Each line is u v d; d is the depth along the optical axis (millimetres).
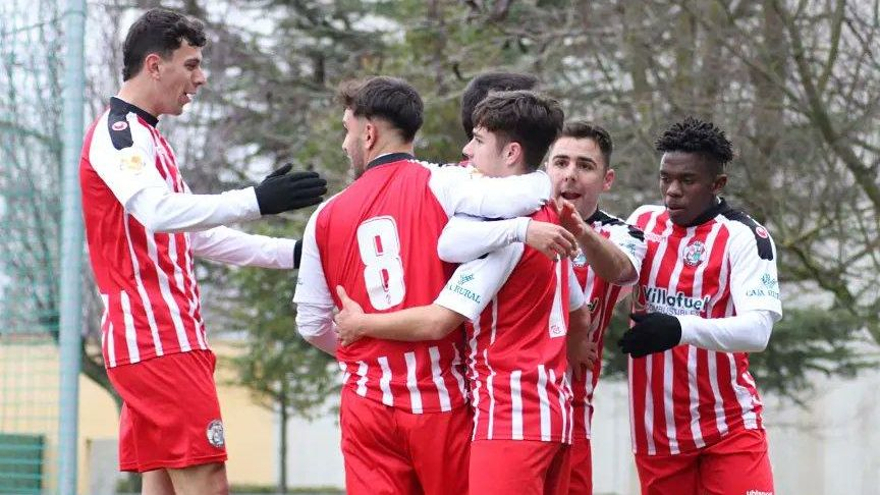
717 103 24359
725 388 11914
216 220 10133
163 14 10945
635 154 25516
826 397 37375
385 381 9781
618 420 50156
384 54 34562
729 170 24375
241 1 37281
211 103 36469
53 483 15914
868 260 27672
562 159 11359
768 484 11953
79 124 14977
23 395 16328
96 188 10773
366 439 9883
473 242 9414
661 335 10703
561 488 10031
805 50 23797
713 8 24328
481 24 27094
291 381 48188
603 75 27266
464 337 9930
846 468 36500
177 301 10922
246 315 38469
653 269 12000
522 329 9664
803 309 32312
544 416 9555
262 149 38062
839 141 23156
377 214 9891
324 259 10141
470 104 11664
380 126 10117
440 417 9719
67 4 15047
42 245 16125
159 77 10867
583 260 11453
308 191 10297
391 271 9820
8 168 16094
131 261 10766
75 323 14914
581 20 25953
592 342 11461
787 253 25609
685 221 11875
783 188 24156
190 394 10867
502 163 9922
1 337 16281
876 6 23031
